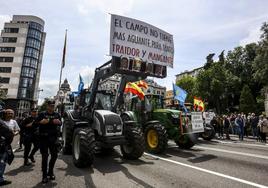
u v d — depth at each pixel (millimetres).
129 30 7254
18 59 61406
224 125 14414
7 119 5473
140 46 7410
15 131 6172
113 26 6973
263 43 28547
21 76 61656
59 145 5000
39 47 66562
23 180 4836
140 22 7555
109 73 6914
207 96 41344
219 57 52812
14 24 63438
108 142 6023
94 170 5641
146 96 9727
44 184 4570
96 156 7352
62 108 10359
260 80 29938
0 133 4562
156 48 7832
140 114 9344
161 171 5617
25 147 6230
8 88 59812
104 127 6125
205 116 14930
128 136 6723
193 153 8258
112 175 5219
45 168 4711
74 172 5438
